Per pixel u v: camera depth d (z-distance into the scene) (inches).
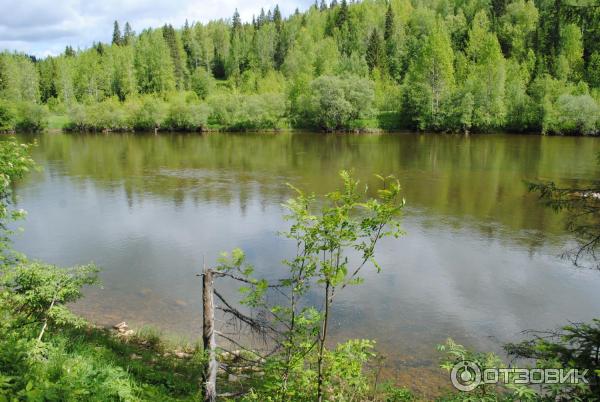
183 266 807.1
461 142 2778.1
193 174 1744.6
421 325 601.6
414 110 3555.6
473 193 1371.8
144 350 491.8
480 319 621.3
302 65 5068.9
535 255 865.5
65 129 3996.1
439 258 848.9
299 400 265.3
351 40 6122.1
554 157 2068.2
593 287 724.0
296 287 253.3
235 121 3863.2
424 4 7007.9
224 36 7263.8
